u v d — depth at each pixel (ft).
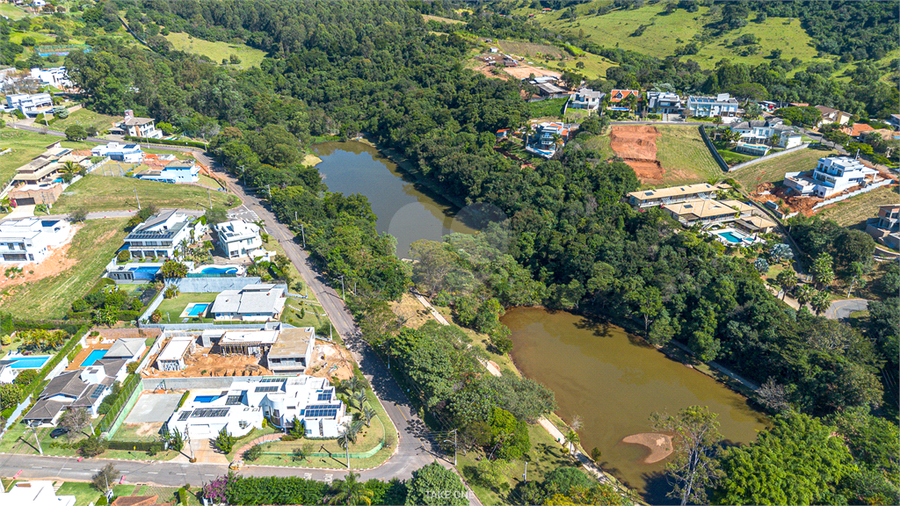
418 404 379.14
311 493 300.20
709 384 436.76
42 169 643.86
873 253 542.98
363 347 431.43
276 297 455.22
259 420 351.67
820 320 439.63
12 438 336.70
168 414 363.35
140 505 291.79
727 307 465.47
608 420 394.32
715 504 293.84
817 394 393.29
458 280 495.82
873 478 304.30
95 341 425.69
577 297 522.06
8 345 415.23
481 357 422.00
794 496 284.41
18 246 497.87
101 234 544.21
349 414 361.10
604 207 623.36
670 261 531.09
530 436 366.22
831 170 655.35
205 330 434.30
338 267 499.92
